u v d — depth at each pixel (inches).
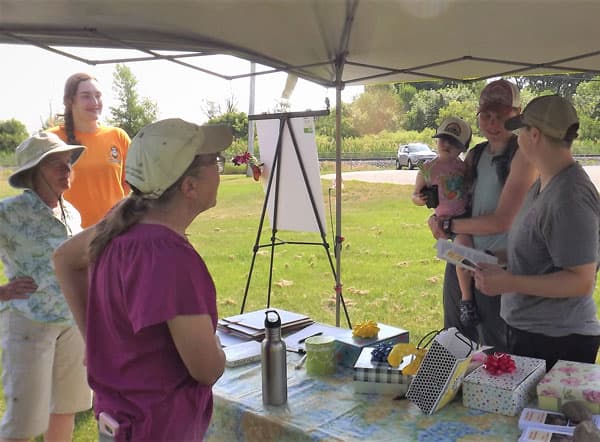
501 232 94.7
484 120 98.1
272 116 131.6
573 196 61.1
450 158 110.1
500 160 97.5
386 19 86.0
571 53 107.7
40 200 87.6
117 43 100.7
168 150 43.7
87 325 47.4
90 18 85.0
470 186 107.3
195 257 44.2
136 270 42.5
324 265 278.5
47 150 86.2
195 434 46.4
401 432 52.7
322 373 68.4
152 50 107.5
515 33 93.5
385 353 64.4
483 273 63.9
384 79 133.8
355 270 267.9
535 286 61.9
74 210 95.7
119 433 44.3
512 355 65.6
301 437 53.4
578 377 57.2
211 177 46.9
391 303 217.9
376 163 683.4
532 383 59.1
